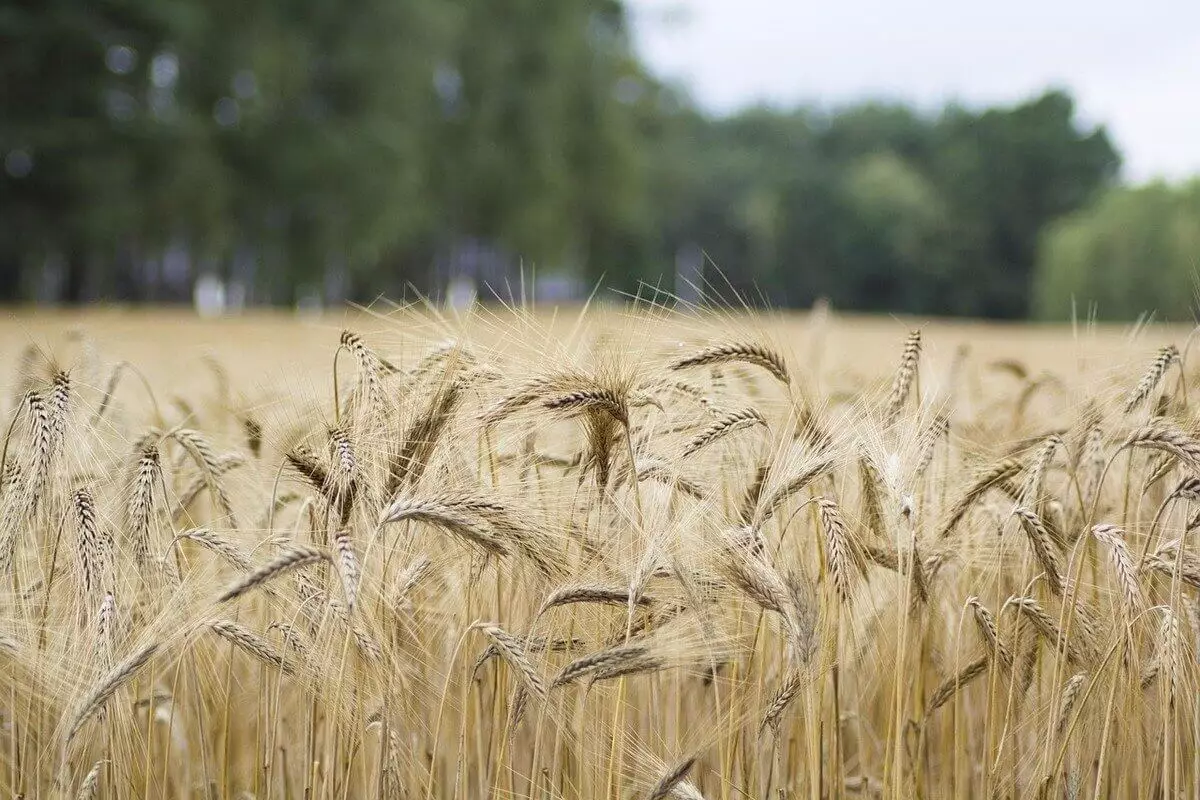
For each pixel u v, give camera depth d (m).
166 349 11.93
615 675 2.90
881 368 4.28
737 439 3.57
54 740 3.00
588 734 3.25
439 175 53.34
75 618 3.08
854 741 3.97
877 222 110.88
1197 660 3.00
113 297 47.03
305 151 44.62
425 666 3.34
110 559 3.10
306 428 3.47
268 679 3.38
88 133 38.75
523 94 54.84
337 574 2.98
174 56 42.66
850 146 132.50
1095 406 3.68
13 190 39.06
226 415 4.71
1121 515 3.61
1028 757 3.36
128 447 3.81
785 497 3.17
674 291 3.39
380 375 3.40
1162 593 3.38
